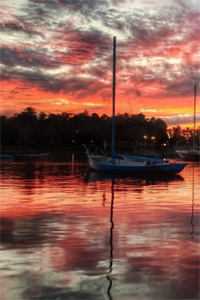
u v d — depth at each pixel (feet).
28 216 50.80
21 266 29.81
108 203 63.16
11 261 31.04
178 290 25.12
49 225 44.88
